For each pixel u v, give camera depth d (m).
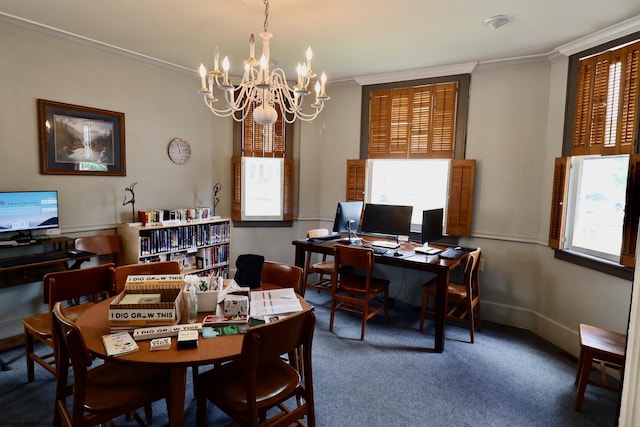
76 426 1.50
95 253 3.32
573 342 3.10
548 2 2.41
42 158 3.17
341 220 3.86
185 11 2.68
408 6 2.51
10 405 2.25
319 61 3.72
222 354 1.54
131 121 3.79
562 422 2.23
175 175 4.22
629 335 0.82
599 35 2.83
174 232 3.87
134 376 1.78
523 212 3.60
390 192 4.44
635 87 2.59
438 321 3.07
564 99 3.24
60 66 3.24
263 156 4.71
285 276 2.54
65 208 3.36
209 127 4.53
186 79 4.25
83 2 2.56
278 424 1.64
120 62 3.65
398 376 2.70
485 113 3.72
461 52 3.40
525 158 3.56
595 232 3.04
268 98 2.54
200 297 1.98
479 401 2.42
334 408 2.31
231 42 3.29
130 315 1.72
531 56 3.42
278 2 2.49
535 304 3.58
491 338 3.39
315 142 4.78
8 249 3.02
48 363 2.46
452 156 3.90
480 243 3.83
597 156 3.03
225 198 4.73
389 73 4.11
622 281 2.69
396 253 3.40
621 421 0.84
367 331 3.48
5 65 2.93
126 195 3.80
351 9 2.57
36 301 3.25
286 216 4.82
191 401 2.39
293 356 2.38
